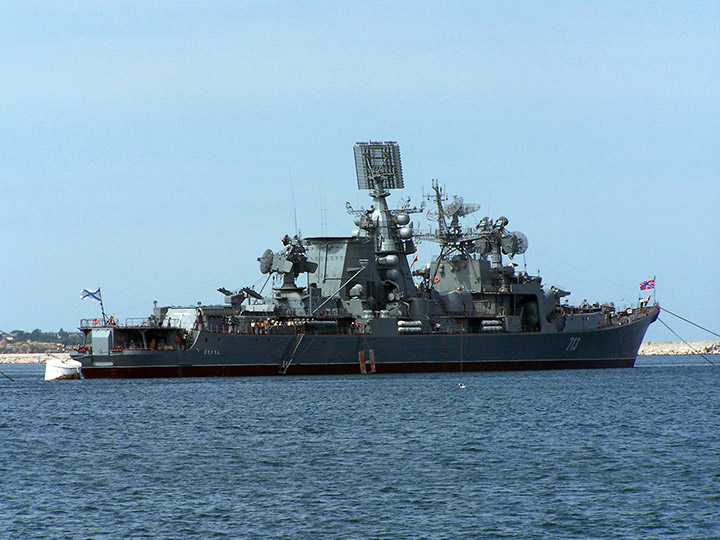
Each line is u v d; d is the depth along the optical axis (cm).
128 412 18575
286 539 9469
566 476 12056
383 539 9431
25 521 10138
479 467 12650
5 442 15088
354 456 13488
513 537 9469
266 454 13725
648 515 10188
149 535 9612
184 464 13050
